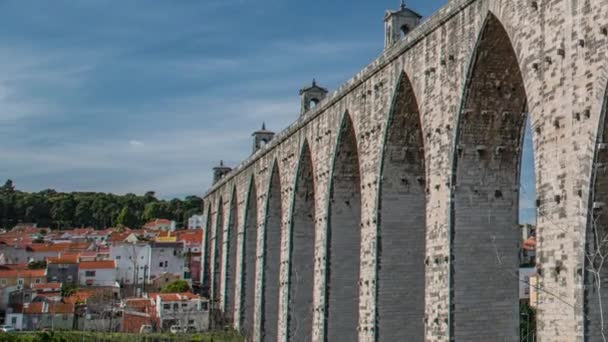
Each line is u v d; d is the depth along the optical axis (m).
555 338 31.41
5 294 128.75
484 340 40.22
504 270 40.81
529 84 34.44
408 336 49.19
